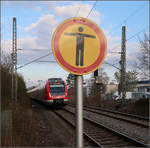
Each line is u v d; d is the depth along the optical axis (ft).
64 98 72.38
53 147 21.77
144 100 64.28
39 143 23.41
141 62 63.31
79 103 6.07
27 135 25.14
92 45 6.51
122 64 71.67
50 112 61.62
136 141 22.31
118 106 74.79
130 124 37.35
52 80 75.56
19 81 88.38
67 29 6.36
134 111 61.93
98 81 147.33
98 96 111.86
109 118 47.16
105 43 6.68
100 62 6.57
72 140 24.75
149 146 20.61
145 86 139.44
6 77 41.11
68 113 57.26
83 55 6.40
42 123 38.60
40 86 100.99
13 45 69.77
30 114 46.55
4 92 35.50
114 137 26.35
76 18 6.47
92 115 53.83
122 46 71.61
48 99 71.77
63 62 6.22
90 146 22.59
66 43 6.30
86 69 6.38
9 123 24.95
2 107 31.04
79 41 6.41
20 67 69.41
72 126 34.76
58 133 29.53
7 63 59.72
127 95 109.70
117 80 133.39
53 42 6.21
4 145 19.30
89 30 6.54
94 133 29.53
